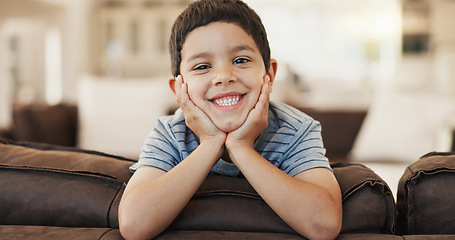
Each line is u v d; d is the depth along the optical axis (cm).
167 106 335
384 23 735
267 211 63
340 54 755
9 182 66
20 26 621
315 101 364
